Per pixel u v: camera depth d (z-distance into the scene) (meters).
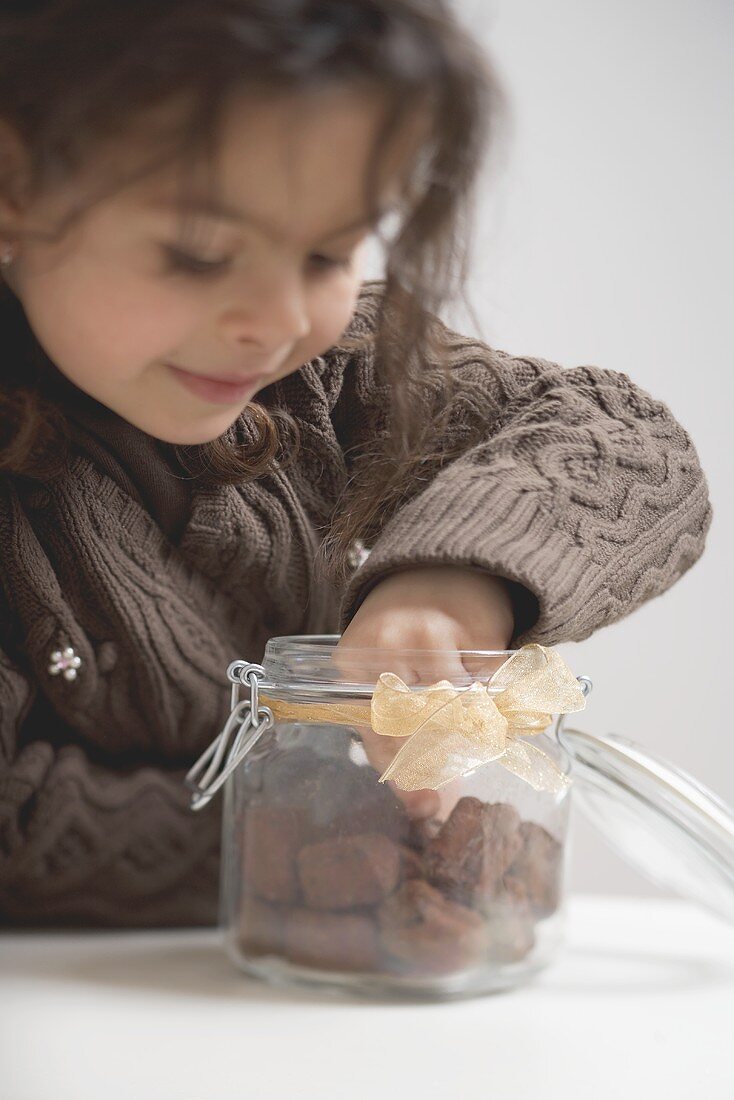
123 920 0.62
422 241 0.48
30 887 0.60
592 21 0.88
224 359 0.47
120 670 0.59
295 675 0.51
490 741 0.49
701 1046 0.49
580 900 0.70
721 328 0.90
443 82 0.45
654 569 0.56
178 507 0.58
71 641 0.58
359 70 0.43
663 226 0.89
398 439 0.58
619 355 0.89
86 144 0.43
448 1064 0.47
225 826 0.56
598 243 0.89
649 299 0.89
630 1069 0.47
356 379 0.60
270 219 0.43
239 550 0.59
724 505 0.90
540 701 0.50
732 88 0.89
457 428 0.60
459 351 0.61
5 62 0.44
